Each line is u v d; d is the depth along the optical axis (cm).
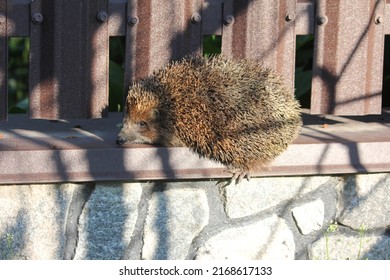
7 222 178
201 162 182
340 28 191
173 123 181
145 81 183
